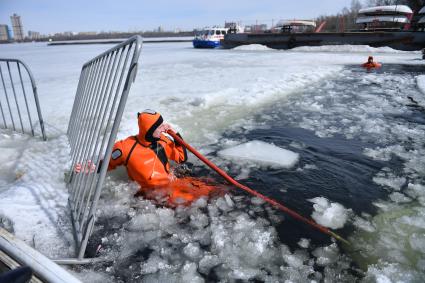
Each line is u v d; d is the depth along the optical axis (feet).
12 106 19.72
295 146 13.21
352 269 6.45
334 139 13.97
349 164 11.41
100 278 6.09
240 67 40.50
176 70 38.50
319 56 57.31
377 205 8.80
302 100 21.29
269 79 29.30
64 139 13.21
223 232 7.54
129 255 6.77
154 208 8.50
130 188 9.43
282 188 9.80
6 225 7.44
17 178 9.90
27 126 15.53
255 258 6.73
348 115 17.58
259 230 7.65
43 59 63.26
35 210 7.97
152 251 6.91
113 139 5.83
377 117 17.11
